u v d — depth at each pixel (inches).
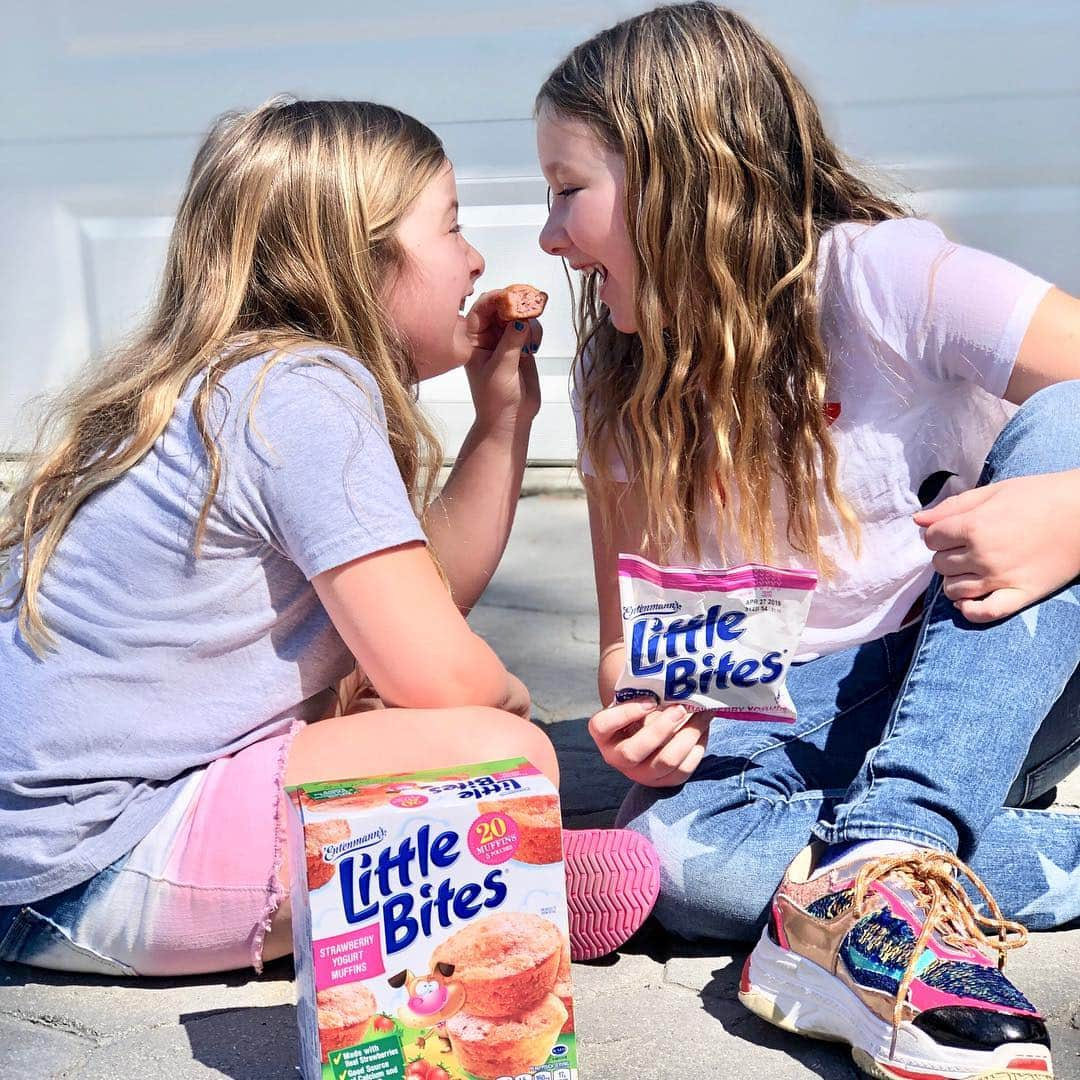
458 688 60.0
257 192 65.2
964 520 58.4
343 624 59.4
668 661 62.9
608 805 78.3
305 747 59.6
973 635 58.6
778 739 67.6
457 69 130.8
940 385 67.1
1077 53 120.6
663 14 69.4
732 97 66.2
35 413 129.2
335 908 48.7
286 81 134.0
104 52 135.7
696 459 69.7
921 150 124.3
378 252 67.1
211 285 65.1
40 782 60.0
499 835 50.4
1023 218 124.1
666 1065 53.9
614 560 74.7
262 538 60.2
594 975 62.1
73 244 139.0
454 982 50.0
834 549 69.3
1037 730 61.6
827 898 54.7
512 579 124.0
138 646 60.4
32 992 61.4
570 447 140.3
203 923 59.2
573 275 132.3
